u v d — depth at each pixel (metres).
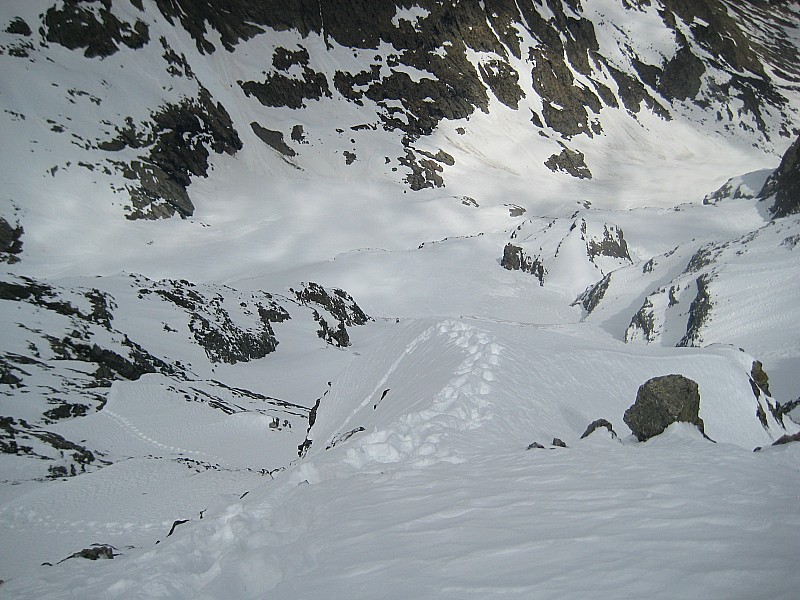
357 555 5.83
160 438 32.16
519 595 4.38
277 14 157.75
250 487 24.64
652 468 7.80
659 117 177.62
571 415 14.44
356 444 11.13
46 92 106.00
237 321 54.97
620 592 4.19
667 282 67.62
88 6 120.00
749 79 188.00
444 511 6.70
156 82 122.31
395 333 25.34
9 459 26.48
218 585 5.64
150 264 93.75
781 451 9.20
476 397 13.51
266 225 112.12
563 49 181.00
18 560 18.22
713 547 4.73
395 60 163.50
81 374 36.44
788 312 43.34
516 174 148.12
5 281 40.84
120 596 5.88
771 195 101.94
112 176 104.19
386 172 136.75
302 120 145.88
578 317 78.19
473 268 96.94
